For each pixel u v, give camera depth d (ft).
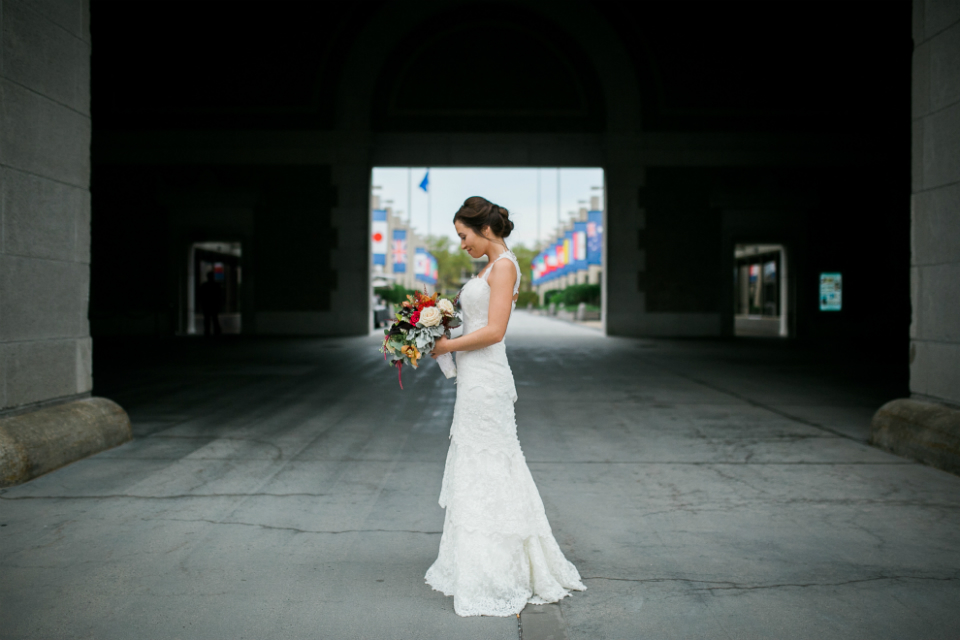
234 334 65.72
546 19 64.39
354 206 63.41
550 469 15.15
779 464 15.60
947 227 16.05
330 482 13.97
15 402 14.53
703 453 16.71
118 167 62.90
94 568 9.45
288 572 9.39
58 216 15.96
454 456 8.86
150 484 13.66
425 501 12.72
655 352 46.75
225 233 63.52
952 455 14.64
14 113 14.34
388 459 16.03
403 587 8.97
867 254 63.82
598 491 13.43
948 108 15.97
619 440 18.24
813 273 64.08
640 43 63.41
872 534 10.95
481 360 8.57
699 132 63.82
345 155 63.31
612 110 63.72
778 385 29.55
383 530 11.12
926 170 16.79
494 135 64.90
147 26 62.64
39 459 14.19
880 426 17.31
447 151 64.85
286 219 63.52
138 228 62.90
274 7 62.85
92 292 62.49
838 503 12.62
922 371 16.97
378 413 22.35
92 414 16.66
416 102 64.90
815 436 18.75
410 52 64.69
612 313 64.28
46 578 9.10
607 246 64.28
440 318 8.21
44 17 15.33
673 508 12.34
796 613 8.21
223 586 8.91
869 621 8.01
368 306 64.34
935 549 10.30
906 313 63.10
